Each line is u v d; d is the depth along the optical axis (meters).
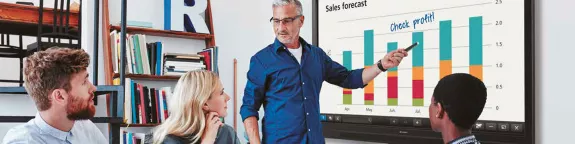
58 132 2.30
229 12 4.70
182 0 4.38
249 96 3.25
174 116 2.63
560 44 2.92
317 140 3.21
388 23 3.67
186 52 4.53
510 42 3.08
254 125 3.18
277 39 3.18
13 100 3.81
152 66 4.10
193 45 4.57
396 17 3.62
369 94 3.78
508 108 3.11
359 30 3.83
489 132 3.20
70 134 2.41
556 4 2.94
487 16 3.19
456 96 1.56
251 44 4.75
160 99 4.11
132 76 4.05
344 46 3.93
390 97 3.65
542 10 3.01
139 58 4.03
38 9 4.30
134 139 4.03
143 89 4.04
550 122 2.97
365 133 3.79
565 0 2.90
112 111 2.40
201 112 2.62
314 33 4.12
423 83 3.47
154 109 4.07
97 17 3.15
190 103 2.60
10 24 4.43
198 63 4.27
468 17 3.27
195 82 2.64
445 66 3.37
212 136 2.63
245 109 3.23
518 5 3.05
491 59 3.17
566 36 2.89
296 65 3.16
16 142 2.19
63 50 2.21
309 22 4.25
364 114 3.80
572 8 2.87
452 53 3.34
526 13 3.00
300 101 3.17
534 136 3.01
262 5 4.67
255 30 4.73
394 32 3.63
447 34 3.37
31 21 4.30
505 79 3.11
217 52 4.33
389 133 3.65
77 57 2.21
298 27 3.18
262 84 3.22
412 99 3.52
